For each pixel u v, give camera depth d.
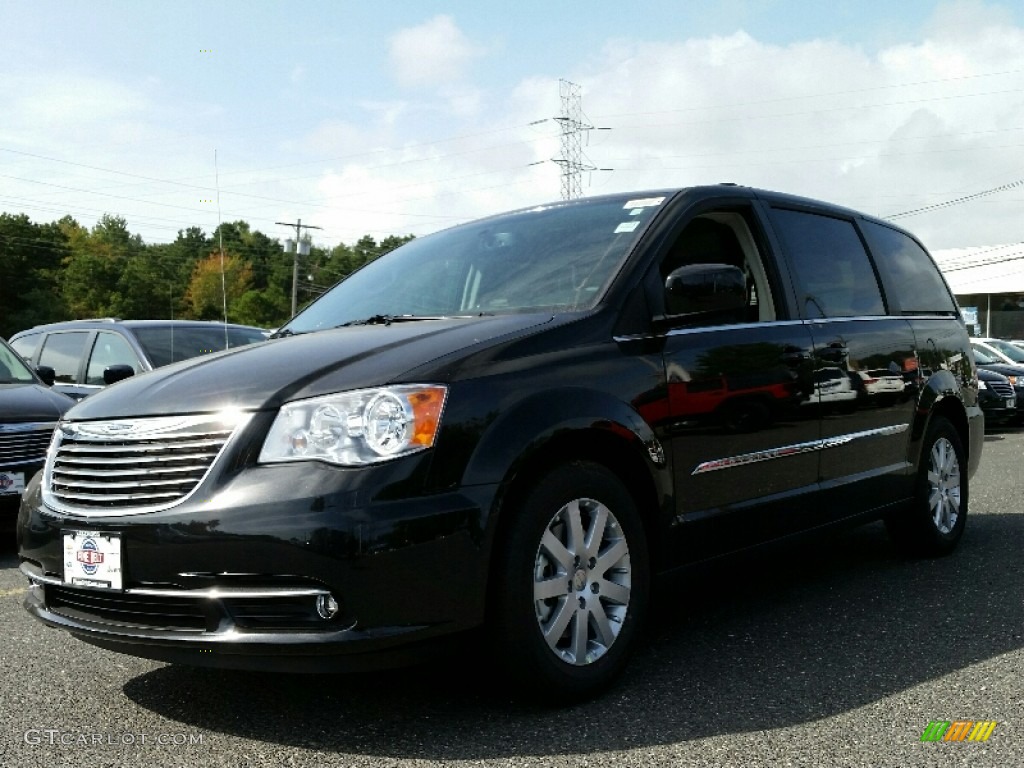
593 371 3.17
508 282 3.74
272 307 103.25
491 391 2.89
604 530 3.16
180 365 3.35
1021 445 11.86
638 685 3.22
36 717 3.04
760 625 3.94
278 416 2.78
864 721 2.86
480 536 2.76
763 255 4.12
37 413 6.08
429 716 2.96
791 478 3.96
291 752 2.72
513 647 2.86
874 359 4.54
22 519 3.17
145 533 2.76
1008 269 45.91
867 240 4.97
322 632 2.64
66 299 95.81
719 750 2.66
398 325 3.53
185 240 107.06
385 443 2.71
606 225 3.86
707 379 3.54
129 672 3.49
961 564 5.02
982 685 3.17
